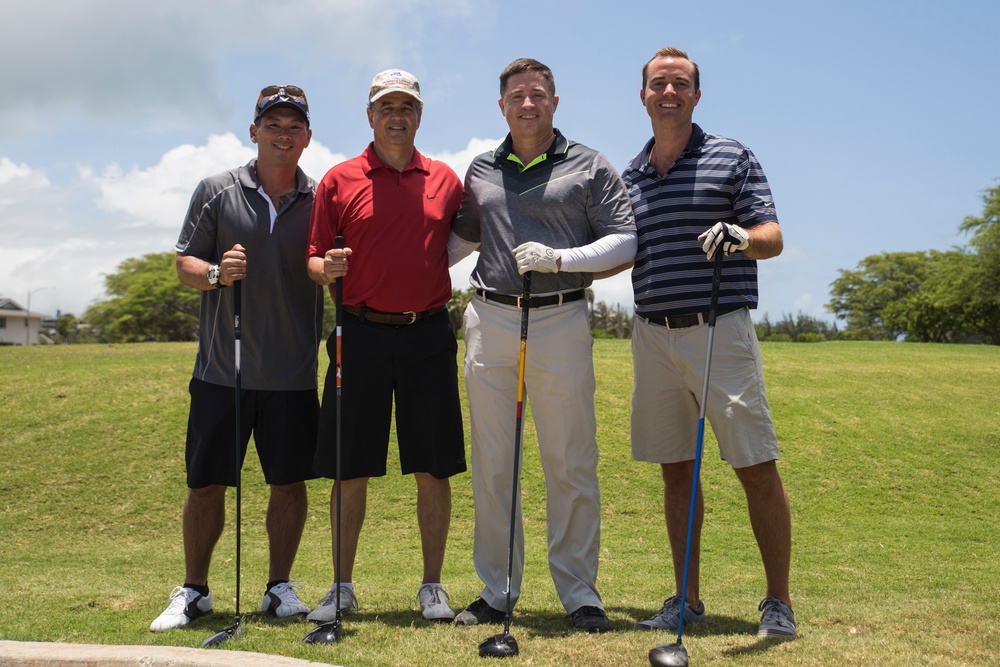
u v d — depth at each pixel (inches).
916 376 648.4
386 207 163.8
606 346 805.2
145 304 2032.5
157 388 544.1
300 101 176.2
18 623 164.9
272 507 179.2
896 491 419.8
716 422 159.3
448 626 153.6
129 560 318.0
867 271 2437.3
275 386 174.6
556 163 160.4
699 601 170.9
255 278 174.6
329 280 161.6
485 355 161.9
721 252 148.9
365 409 164.2
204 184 179.6
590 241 163.6
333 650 133.5
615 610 186.9
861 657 127.1
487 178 164.9
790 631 147.6
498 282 160.2
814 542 346.0
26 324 2817.4
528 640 141.9
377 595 201.8
